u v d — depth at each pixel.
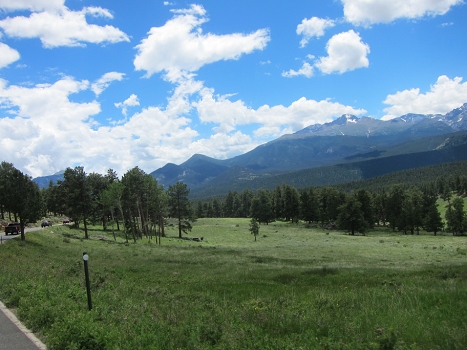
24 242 34.09
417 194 123.19
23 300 10.15
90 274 19.09
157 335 7.05
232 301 12.58
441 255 41.41
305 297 12.95
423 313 8.74
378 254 42.81
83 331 6.86
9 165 72.75
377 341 6.36
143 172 76.75
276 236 88.25
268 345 6.30
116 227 91.25
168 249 46.75
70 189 60.34
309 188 128.75
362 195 114.31
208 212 184.12
